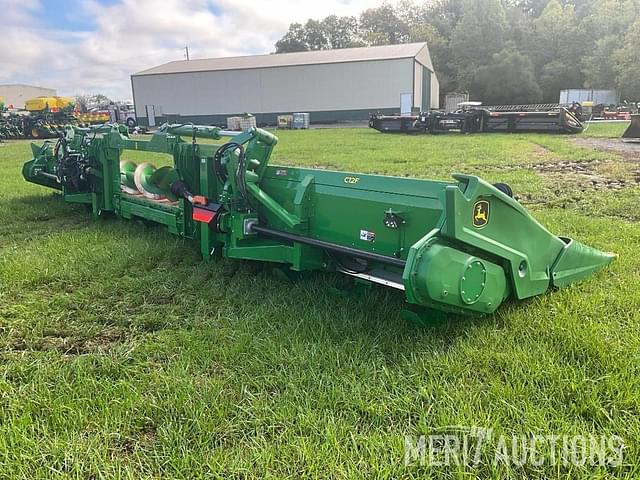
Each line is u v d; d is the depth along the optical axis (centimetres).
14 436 244
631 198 781
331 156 1533
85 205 773
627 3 5847
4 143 2709
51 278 463
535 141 1895
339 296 404
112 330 371
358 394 274
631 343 315
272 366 309
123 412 266
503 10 6438
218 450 239
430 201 338
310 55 4538
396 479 220
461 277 296
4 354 331
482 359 306
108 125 662
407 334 339
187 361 318
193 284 445
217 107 4506
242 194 435
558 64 5984
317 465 227
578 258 412
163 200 599
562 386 274
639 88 4866
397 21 8512
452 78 6544
